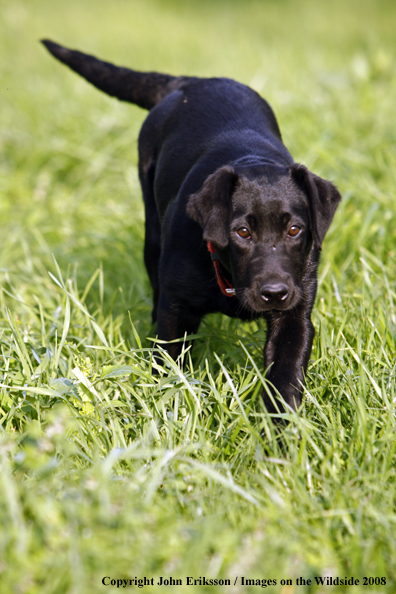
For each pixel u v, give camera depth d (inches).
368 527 83.8
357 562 77.0
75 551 70.4
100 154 246.2
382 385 106.0
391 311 134.3
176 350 129.0
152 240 155.8
